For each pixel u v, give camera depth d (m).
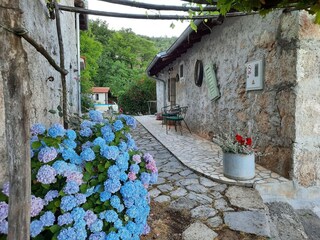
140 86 13.71
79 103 5.90
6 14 0.83
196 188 2.50
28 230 0.90
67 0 3.77
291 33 2.54
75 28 5.66
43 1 2.13
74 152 1.41
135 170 1.54
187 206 2.13
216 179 2.67
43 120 2.04
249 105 3.39
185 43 5.36
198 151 4.00
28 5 1.72
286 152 2.67
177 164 3.37
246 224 1.87
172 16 2.28
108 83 22.50
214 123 4.65
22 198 0.88
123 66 23.62
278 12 2.72
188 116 6.28
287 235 1.92
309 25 2.47
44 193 1.28
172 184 2.62
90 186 1.39
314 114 2.58
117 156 1.44
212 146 4.37
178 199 2.26
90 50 15.69
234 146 2.64
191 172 3.00
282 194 2.54
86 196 1.36
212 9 2.17
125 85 21.42
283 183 2.54
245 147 2.65
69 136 1.42
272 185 2.52
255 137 3.26
